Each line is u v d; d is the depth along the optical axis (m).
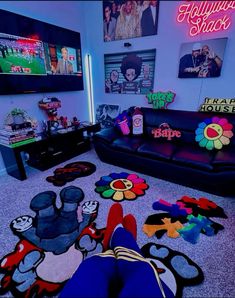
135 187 1.97
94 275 0.71
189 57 2.29
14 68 2.12
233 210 1.62
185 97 2.50
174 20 2.28
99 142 2.44
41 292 1.02
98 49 3.01
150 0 2.34
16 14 2.03
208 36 2.14
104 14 2.74
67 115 3.02
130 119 2.61
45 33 2.36
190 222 1.48
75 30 2.82
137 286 0.66
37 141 2.20
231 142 2.04
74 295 0.63
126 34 2.66
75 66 2.89
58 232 1.40
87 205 1.70
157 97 2.63
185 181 1.95
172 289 1.02
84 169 2.38
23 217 1.55
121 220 1.25
